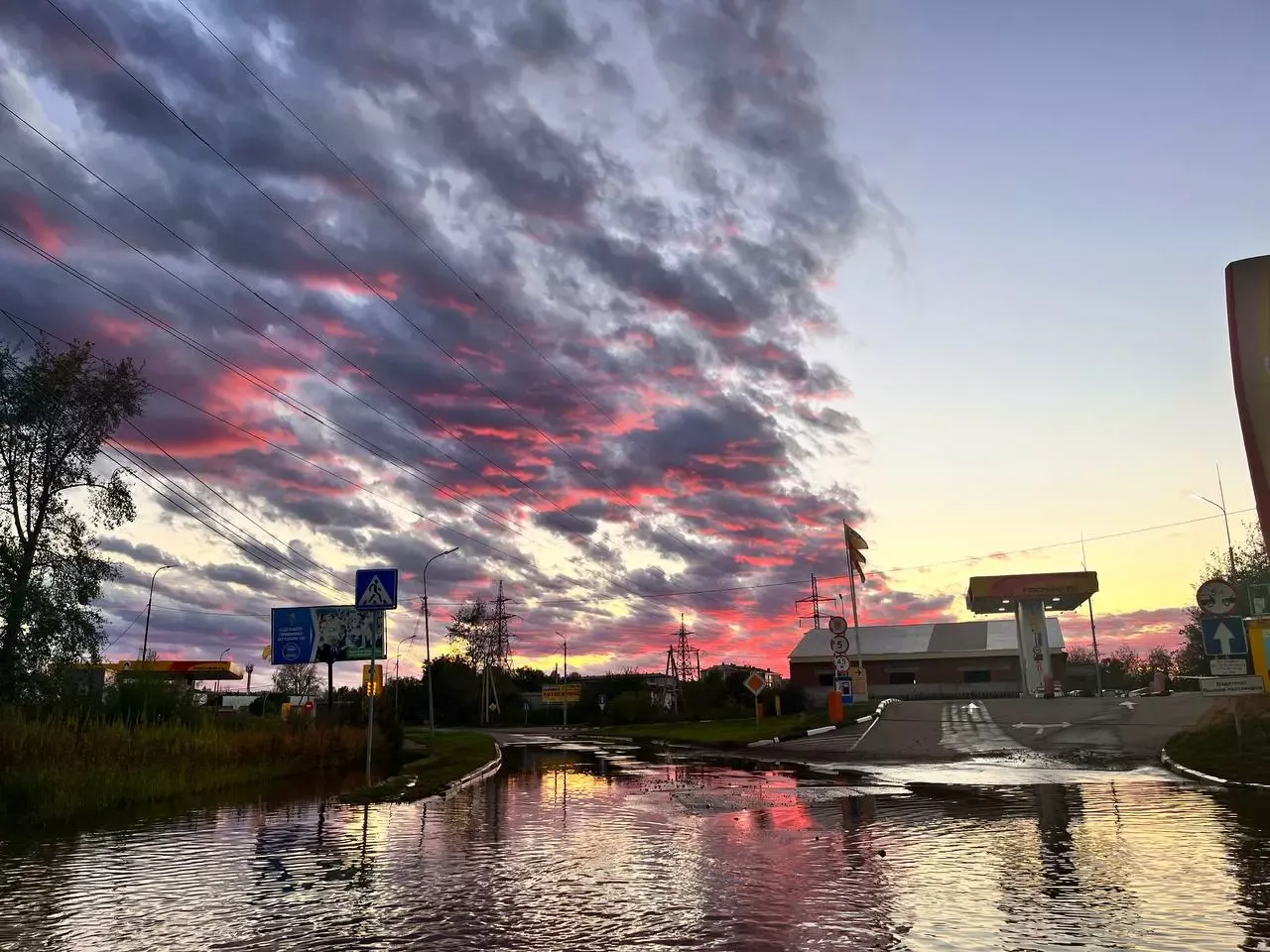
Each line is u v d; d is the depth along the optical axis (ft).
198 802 70.38
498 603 389.80
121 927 28.55
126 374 136.67
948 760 93.81
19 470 129.08
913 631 300.40
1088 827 44.24
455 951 24.81
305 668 363.35
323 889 34.09
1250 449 62.95
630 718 281.74
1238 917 26.11
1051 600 248.32
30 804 63.21
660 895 31.30
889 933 25.30
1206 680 74.69
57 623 123.75
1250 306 64.54
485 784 83.30
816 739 133.08
